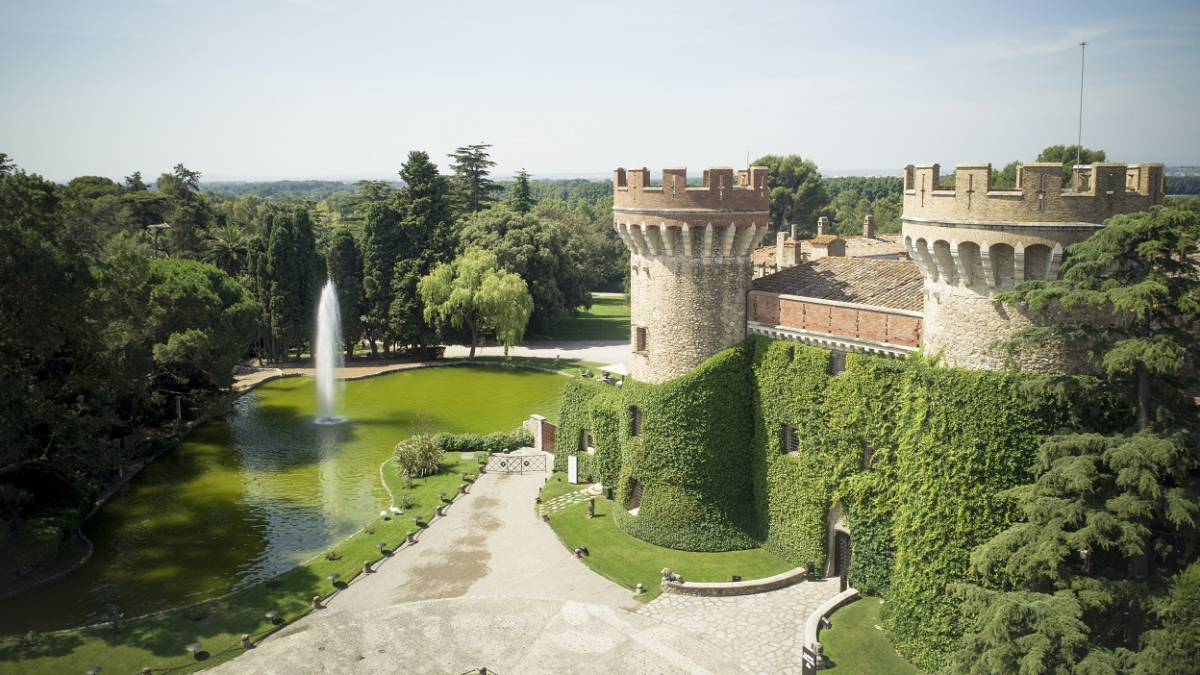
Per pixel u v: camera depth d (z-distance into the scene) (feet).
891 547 114.01
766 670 103.30
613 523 148.05
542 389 265.75
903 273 127.54
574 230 416.26
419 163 321.93
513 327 300.40
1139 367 84.69
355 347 348.18
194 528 156.15
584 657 107.96
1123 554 85.25
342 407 247.50
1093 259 82.43
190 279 205.16
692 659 106.42
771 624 113.80
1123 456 79.97
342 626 117.60
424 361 313.73
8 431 124.47
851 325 118.01
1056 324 91.97
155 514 163.12
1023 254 90.48
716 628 113.50
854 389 116.67
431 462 181.57
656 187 133.49
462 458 192.85
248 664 108.37
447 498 164.45
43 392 139.44
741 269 135.44
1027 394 90.38
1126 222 81.05
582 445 174.09
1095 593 82.74
